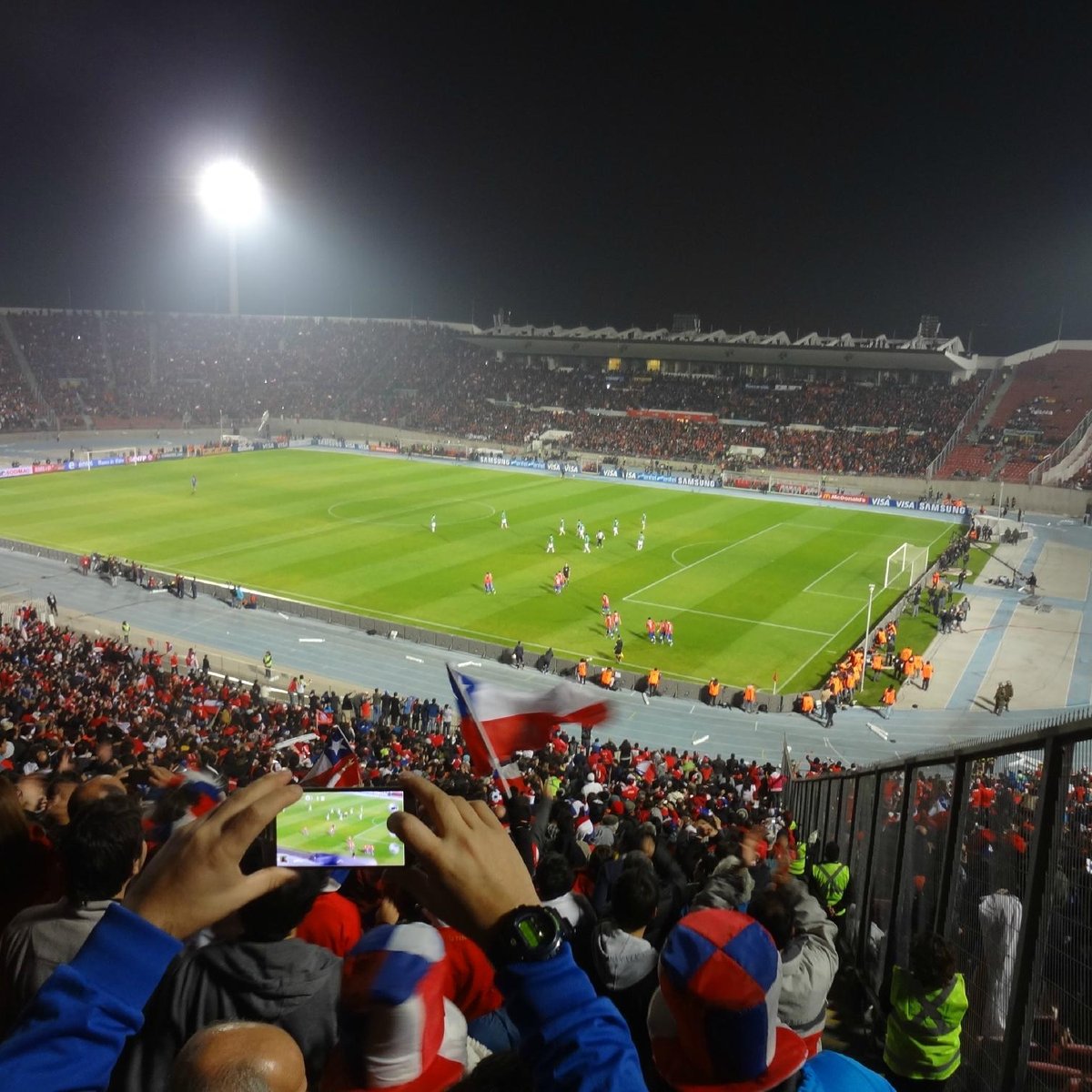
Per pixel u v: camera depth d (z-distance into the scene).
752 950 2.70
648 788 24.78
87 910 3.61
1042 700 45.28
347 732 31.98
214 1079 2.18
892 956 9.24
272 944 3.43
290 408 134.62
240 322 150.50
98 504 79.50
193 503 80.75
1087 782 5.59
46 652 39.06
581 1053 2.24
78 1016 2.21
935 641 52.94
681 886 9.73
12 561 61.44
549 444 116.88
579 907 6.56
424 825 2.45
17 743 17.05
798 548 71.56
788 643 50.84
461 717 8.32
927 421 109.69
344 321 152.75
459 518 77.69
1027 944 5.82
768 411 117.62
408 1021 2.41
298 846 3.69
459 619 52.75
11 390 124.88
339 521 75.38
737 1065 2.54
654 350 130.38
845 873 11.77
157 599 55.12
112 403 131.00
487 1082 2.51
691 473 105.25
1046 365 116.25
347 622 51.78
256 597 54.47
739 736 40.62
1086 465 96.25
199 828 2.38
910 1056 6.28
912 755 9.62
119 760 17.12
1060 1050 5.35
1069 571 68.81
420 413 129.62
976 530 76.56
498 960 2.39
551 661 46.56
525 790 20.52
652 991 5.51
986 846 7.07
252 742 27.58
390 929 2.66
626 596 57.66
